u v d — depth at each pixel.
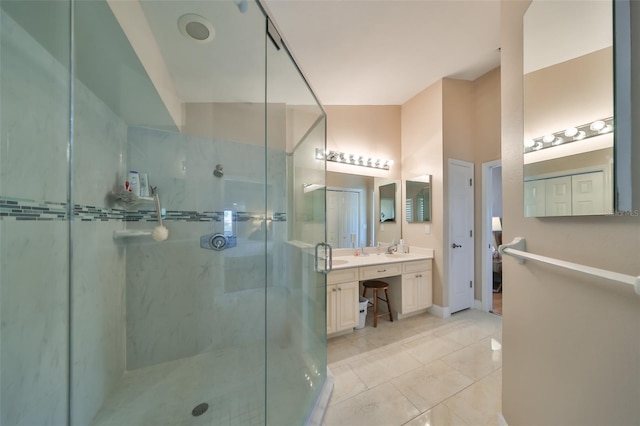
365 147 3.08
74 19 0.96
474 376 1.69
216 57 1.60
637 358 0.60
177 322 1.85
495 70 2.75
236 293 2.02
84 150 1.28
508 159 1.15
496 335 2.30
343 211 2.92
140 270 1.74
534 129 0.94
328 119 2.89
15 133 0.91
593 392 0.72
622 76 0.59
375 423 1.32
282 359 1.83
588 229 0.73
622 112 0.59
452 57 2.32
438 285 2.80
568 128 0.78
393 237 3.21
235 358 1.87
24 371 0.94
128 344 1.70
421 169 3.02
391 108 3.26
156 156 1.79
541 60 0.91
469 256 2.98
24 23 0.91
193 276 1.90
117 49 1.11
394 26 1.77
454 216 2.85
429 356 1.95
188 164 1.89
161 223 1.78
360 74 2.37
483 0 1.59
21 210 0.94
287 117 2.21
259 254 2.10
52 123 1.07
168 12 1.25
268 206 2.16
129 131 1.68
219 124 2.00
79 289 1.25
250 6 1.27
